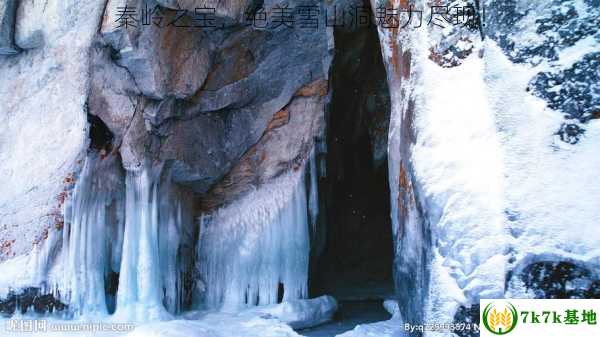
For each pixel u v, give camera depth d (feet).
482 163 13.70
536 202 12.64
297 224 27.14
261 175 28.04
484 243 12.97
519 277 12.37
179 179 26.03
